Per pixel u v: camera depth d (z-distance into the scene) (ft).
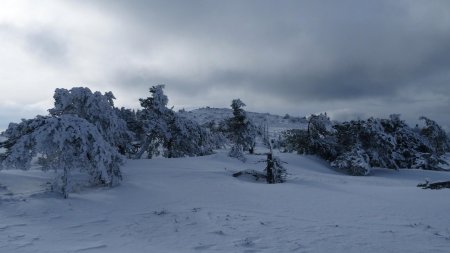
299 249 32.19
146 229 39.70
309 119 156.04
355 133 139.44
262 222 42.01
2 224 40.40
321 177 97.25
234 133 160.86
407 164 145.89
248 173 83.61
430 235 36.78
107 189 61.41
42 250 31.19
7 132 63.62
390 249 32.32
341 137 145.79
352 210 48.88
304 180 82.89
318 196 59.21
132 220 43.60
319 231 38.34
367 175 125.70
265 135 92.22
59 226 40.73
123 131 97.50
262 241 34.76
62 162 58.18
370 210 48.73
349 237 36.04
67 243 33.96
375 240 35.01
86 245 33.40
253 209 49.78
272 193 61.77
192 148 139.54
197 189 63.05
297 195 59.98
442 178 118.42
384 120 150.82
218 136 177.78
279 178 78.74
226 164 112.16
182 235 37.27
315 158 148.97
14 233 36.86
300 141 158.10
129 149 109.29
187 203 53.26
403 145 149.18
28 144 57.26
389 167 139.85
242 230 38.88
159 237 36.70
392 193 62.59
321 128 154.71
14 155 55.31
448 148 211.20
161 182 68.33
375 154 134.51
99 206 50.98
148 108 129.70
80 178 71.10
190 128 136.87
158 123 125.49
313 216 45.62
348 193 62.44
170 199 55.83
